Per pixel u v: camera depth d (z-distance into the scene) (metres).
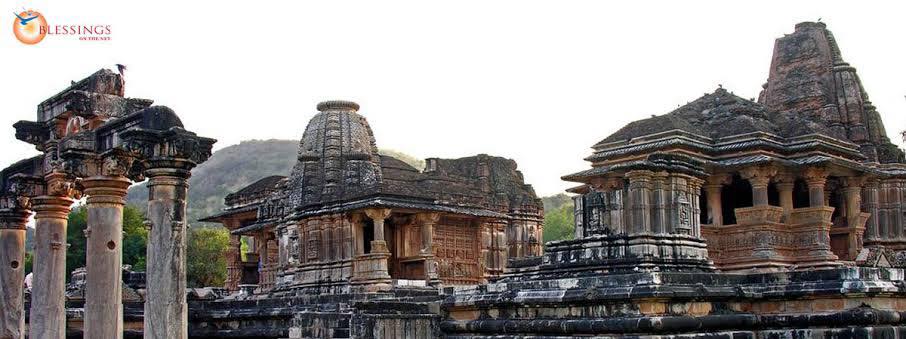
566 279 27.39
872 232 44.19
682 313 25.73
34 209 27.20
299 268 53.84
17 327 27.98
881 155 45.97
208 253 100.50
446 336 29.36
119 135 22.05
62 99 25.89
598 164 41.78
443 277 55.94
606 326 25.16
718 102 44.12
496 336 28.08
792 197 39.91
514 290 28.41
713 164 38.81
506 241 60.34
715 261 38.84
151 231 21.14
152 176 21.33
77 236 86.38
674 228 30.53
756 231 38.19
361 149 58.03
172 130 21.27
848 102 46.22
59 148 24.92
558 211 151.88
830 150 40.31
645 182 30.19
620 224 30.28
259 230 61.69
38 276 26.78
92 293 23.84
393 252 55.34
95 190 24.09
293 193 56.22
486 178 63.09
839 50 47.66
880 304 26.05
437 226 56.47
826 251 38.19
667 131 39.53
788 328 26.75
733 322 26.36
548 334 26.77
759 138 39.38
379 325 27.41
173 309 20.94
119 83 25.02
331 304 38.00
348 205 51.47
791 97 47.72
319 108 59.84
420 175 61.31
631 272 27.75
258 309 37.94
